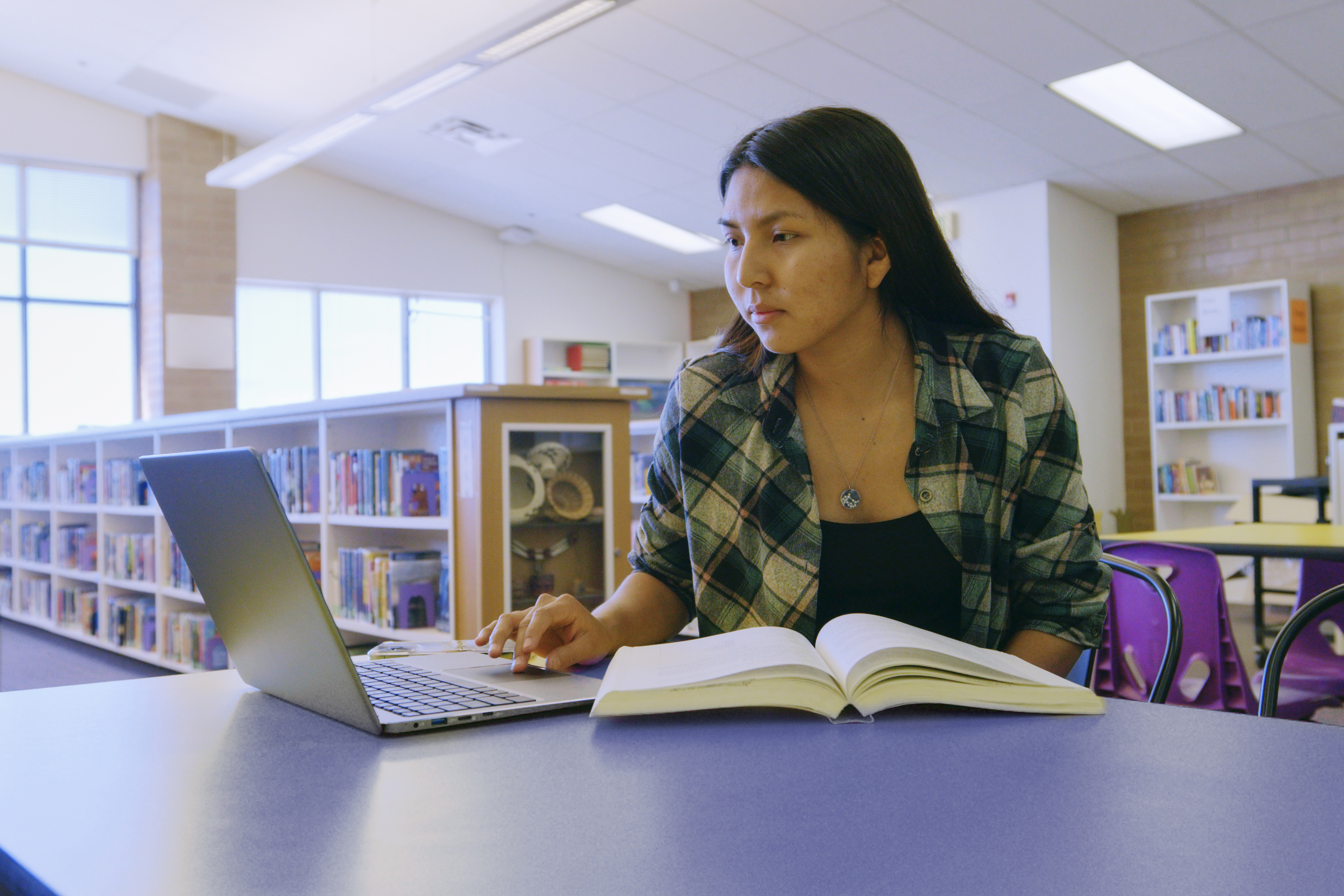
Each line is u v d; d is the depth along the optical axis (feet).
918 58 18.56
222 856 1.62
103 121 26.81
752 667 2.50
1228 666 6.48
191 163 27.37
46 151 26.12
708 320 35.70
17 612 21.71
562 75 21.57
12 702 2.90
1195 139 20.72
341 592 12.60
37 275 26.63
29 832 1.76
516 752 2.24
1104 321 24.76
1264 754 2.08
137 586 16.66
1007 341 3.69
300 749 2.32
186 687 3.11
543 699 2.70
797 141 3.15
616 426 11.03
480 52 16.08
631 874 1.50
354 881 1.50
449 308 32.32
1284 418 21.85
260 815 1.83
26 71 25.52
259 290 29.30
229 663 15.03
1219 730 2.28
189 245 27.30
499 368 32.71
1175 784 1.89
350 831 1.73
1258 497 16.76
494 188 28.86
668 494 3.95
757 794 1.89
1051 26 17.04
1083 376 24.17
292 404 12.88
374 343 31.09
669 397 4.00
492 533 10.21
